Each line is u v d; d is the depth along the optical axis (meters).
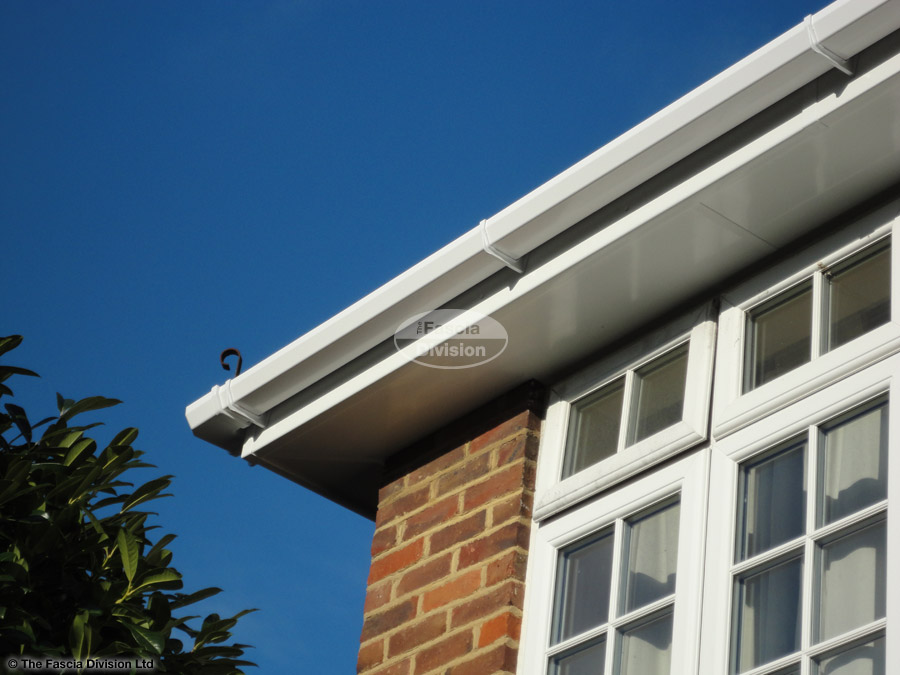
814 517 3.52
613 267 4.12
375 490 5.29
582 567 4.13
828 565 3.42
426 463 4.88
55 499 3.63
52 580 3.45
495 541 4.35
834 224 3.96
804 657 3.30
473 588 4.30
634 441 4.24
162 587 3.59
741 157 3.71
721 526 3.71
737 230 3.97
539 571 4.19
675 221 3.93
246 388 4.86
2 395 3.81
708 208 3.88
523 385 4.69
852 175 3.75
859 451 3.53
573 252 4.11
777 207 3.88
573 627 4.02
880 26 3.39
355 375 4.71
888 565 3.21
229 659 3.75
